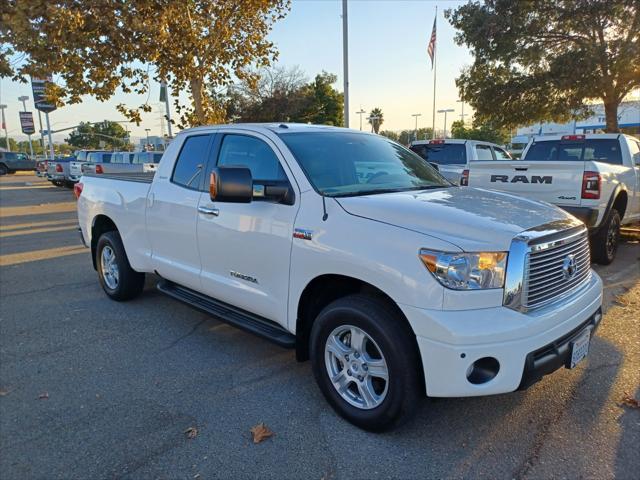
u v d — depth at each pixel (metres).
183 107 15.42
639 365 3.96
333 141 4.08
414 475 2.74
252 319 4.00
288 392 3.70
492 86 19.52
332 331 3.24
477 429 3.16
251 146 4.03
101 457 2.94
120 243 5.67
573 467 2.78
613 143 8.41
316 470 2.80
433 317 2.68
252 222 3.72
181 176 4.66
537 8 17.39
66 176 24.89
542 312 2.86
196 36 13.54
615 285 6.13
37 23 11.21
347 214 3.17
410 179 4.05
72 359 4.32
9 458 2.95
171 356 4.38
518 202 3.60
